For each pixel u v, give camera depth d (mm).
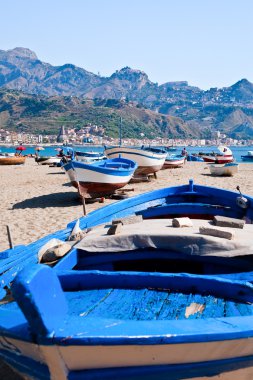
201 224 2564
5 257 2602
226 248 2166
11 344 1484
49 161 18719
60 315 1374
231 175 12062
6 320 1469
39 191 8883
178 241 2264
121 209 3654
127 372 1433
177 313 1686
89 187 6898
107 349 1345
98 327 1346
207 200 3996
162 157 10828
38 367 1490
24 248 2740
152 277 1903
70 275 1939
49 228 5262
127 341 1314
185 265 2502
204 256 2318
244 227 2533
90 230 2758
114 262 2461
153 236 2297
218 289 1846
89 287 1948
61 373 1416
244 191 8469
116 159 8516
